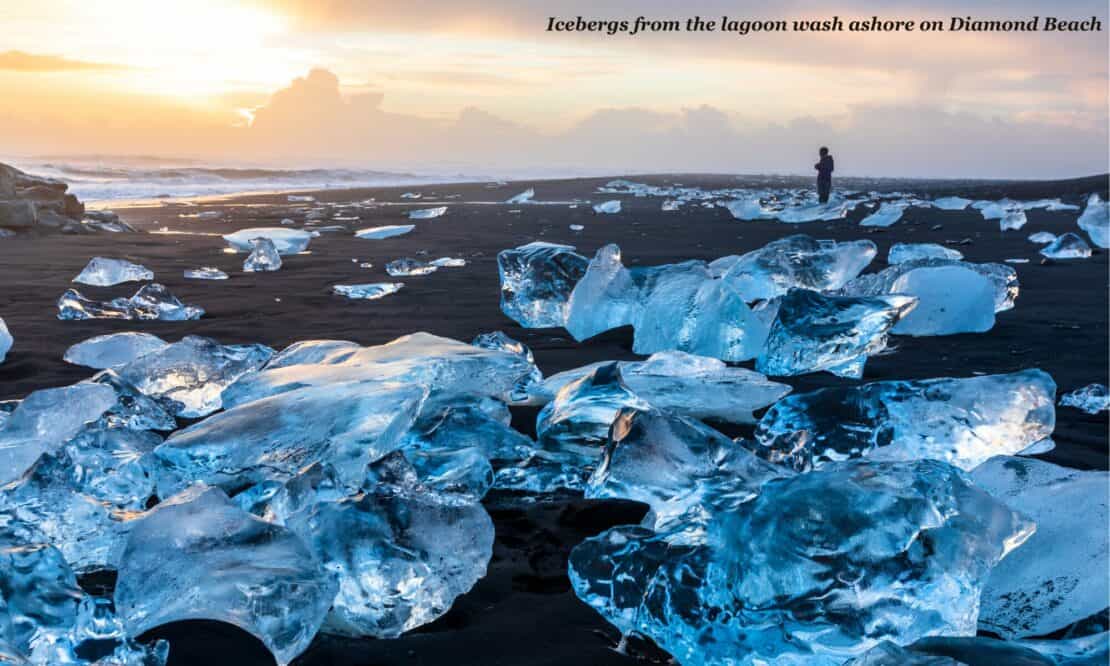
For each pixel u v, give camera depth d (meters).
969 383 2.40
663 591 1.56
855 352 3.56
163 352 3.21
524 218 13.82
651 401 3.02
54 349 4.09
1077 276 6.50
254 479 2.15
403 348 3.07
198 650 1.56
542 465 2.38
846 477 1.51
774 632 1.40
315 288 6.12
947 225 11.83
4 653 1.30
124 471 2.15
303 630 1.53
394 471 1.91
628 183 27.67
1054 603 1.59
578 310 4.54
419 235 10.62
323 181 39.69
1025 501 1.87
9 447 2.39
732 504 1.82
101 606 1.58
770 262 4.97
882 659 1.16
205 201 19.88
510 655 1.55
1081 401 3.08
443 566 1.72
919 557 1.42
